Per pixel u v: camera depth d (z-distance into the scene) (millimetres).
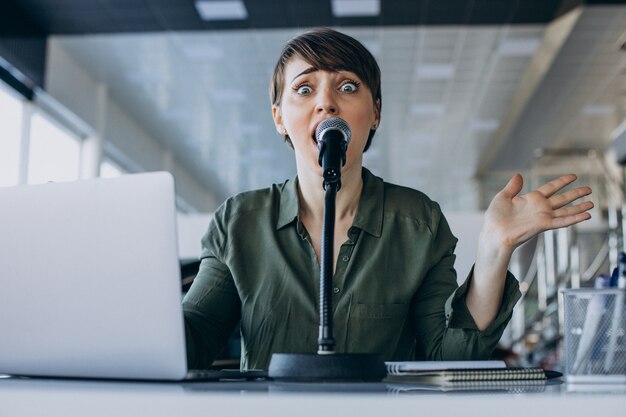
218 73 9406
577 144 12062
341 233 1361
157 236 831
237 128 11852
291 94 1312
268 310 1322
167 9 7410
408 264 1354
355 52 1301
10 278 905
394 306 1327
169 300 835
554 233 6801
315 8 7359
